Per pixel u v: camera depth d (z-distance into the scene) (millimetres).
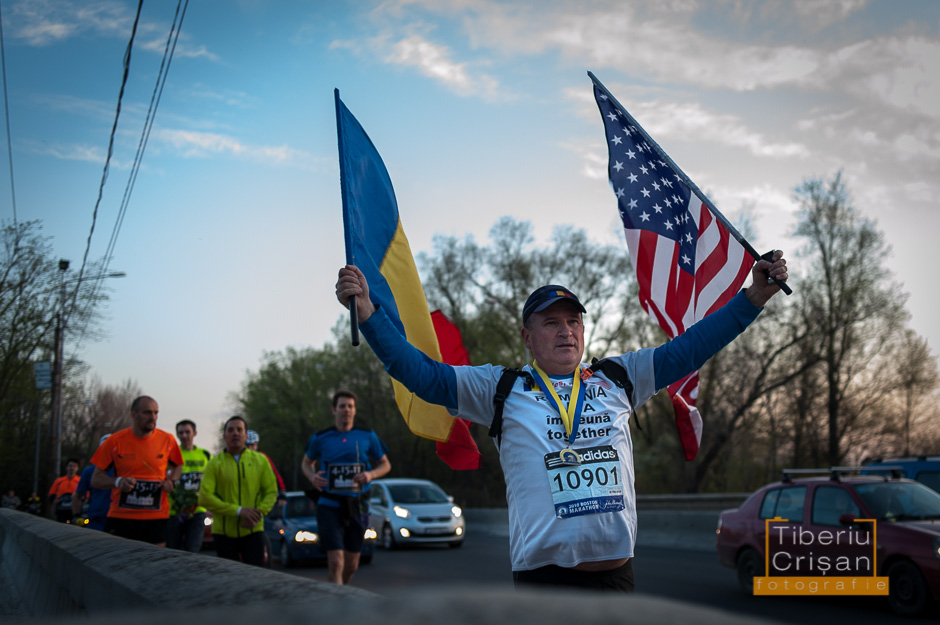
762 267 3453
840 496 9648
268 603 1438
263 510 8148
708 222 4742
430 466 50812
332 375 57375
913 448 36625
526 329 3479
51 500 20359
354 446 8414
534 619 579
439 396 3277
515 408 3240
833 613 8891
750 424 36781
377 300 4188
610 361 3443
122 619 708
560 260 44125
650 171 4922
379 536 21031
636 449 41000
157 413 8367
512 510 3207
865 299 33344
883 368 34719
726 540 10938
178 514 11031
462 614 596
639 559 15211
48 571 4699
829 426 34875
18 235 33156
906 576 8562
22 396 37750
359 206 4367
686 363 3402
